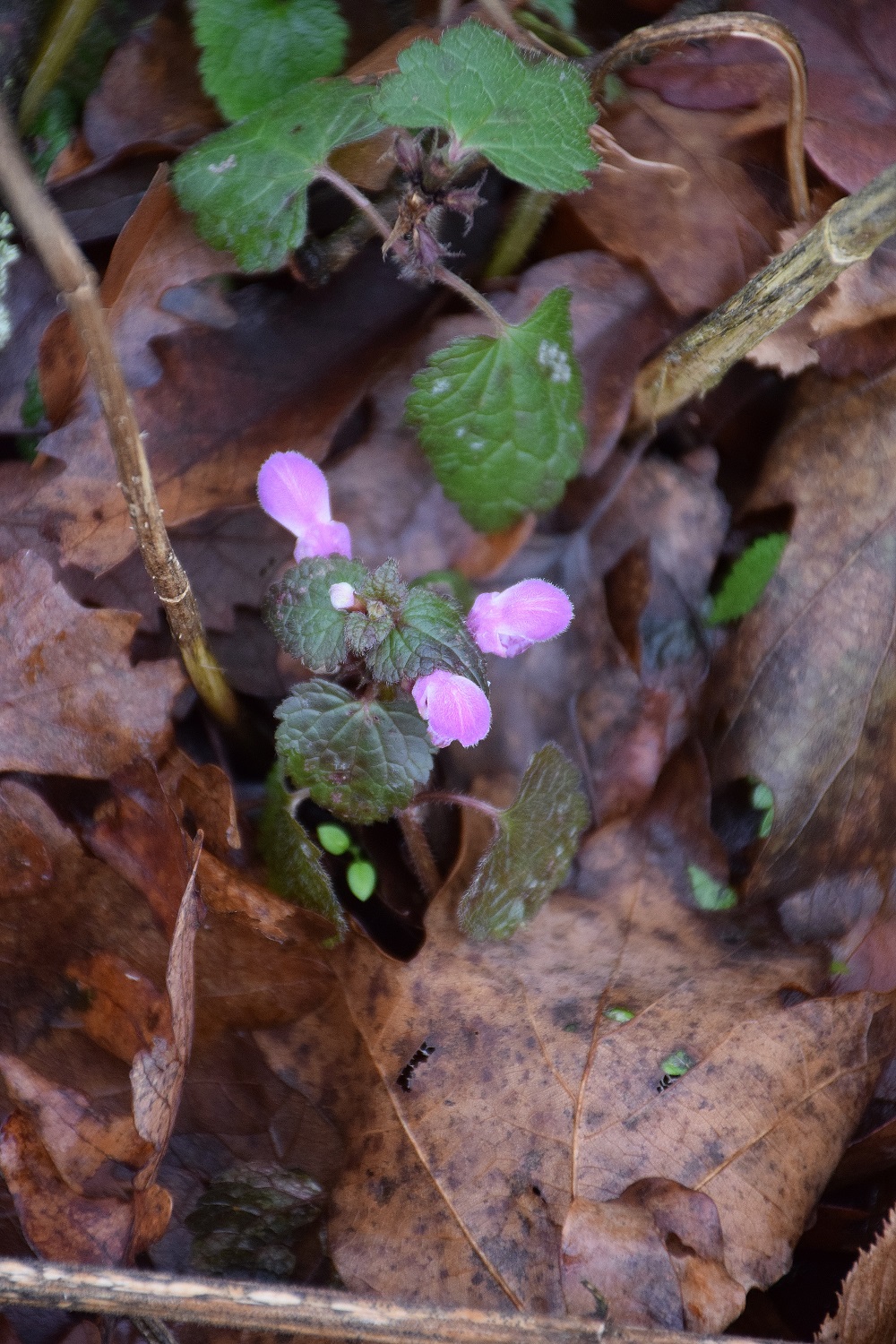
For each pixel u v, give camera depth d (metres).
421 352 0.67
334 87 0.65
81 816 0.65
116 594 0.66
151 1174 0.63
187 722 0.67
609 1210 0.63
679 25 0.67
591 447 0.67
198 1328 0.63
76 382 0.66
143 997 0.65
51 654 0.65
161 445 0.66
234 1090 0.65
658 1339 0.62
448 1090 0.64
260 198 0.65
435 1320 0.62
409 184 0.64
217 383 0.66
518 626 0.63
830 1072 0.65
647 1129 0.64
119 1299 0.61
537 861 0.65
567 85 0.64
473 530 0.67
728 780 0.68
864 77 0.69
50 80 0.68
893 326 0.68
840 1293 0.63
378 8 0.68
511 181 0.68
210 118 0.68
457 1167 0.64
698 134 0.68
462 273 0.68
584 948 0.65
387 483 0.67
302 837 0.64
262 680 0.67
